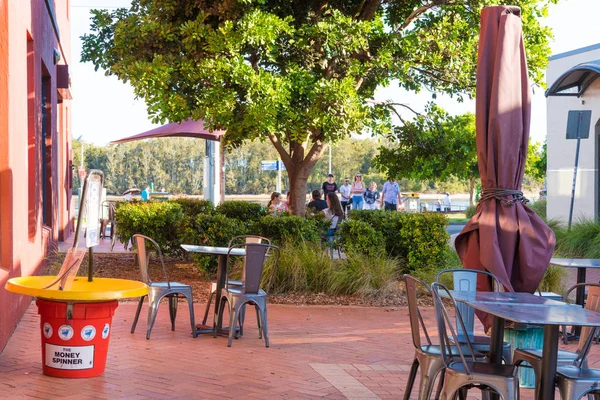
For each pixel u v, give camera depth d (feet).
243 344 23.63
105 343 18.83
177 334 24.82
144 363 20.33
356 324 27.81
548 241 19.80
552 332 14.08
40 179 34.37
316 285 33.71
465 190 232.12
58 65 50.21
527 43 40.01
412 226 37.40
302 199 41.78
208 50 33.88
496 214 20.06
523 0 39.17
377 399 17.66
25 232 26.73
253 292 23.53
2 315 20.95
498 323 15.34
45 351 18.39
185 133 47.96
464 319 18.51
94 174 18.85
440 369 15.19
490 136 20.18
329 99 34.01
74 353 18.21
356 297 33.09
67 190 67.92
